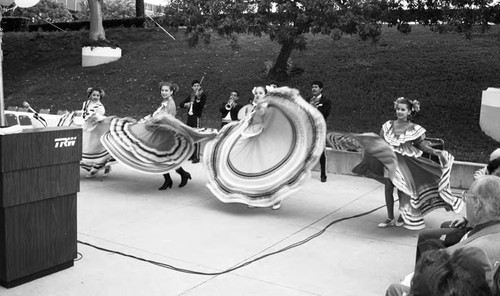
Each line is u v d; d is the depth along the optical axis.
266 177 6.55
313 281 4.48
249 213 6.59
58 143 4.38
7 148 4.02
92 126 8.30
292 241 5.54
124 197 7.27
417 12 10.97
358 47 14.51
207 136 7.38
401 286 3.04
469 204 2.98
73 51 19.41
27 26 24.05
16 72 18.50
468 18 10.54
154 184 8.16
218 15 12.33
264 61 14.88
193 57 16.33
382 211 6.85
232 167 6.74
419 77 12.03
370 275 4.65
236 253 5.12
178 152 7.50
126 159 7.36
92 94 8.57
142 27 21.00
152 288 4.26
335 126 10.56
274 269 4.73
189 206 6.87
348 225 6.18
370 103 11.41
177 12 12.73
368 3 10.75
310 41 15.65
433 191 5.79
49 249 4.44
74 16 28.53
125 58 17.52
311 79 12.95
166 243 5.37
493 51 12.96
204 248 5.25
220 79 14.25
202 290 4.24
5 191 4.05
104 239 5.45
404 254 5.20
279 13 11.59
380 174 5.86
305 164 6.38
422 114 10.60
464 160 8.54
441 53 13.15
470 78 11.64
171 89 7.91
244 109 8.05
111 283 4.34
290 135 6.62
